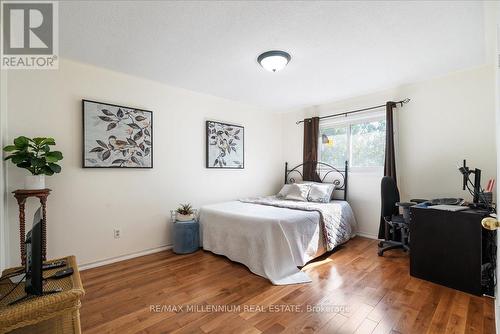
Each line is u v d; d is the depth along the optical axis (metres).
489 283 1.96
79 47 2.22
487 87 2.66
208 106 3.71
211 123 3.69
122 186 2.83
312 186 3.80
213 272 2.47
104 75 2.71
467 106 2.79
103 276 2.37
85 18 1.79
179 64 2.61
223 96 3.79
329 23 1.86
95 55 2.39
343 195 3.90
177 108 3.34
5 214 2.09
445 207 2.25
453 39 2.11
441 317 1.68
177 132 3.33
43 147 2.08
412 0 1.61
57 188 2.41
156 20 1.82
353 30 1.96
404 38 2.09
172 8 1.68
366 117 3.68
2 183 1.97
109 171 2.74
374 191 3.61
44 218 2.09
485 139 2.68
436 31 1.98
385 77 3.00
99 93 2.68
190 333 1.54
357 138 3.84
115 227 2.77
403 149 3.30
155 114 3.12
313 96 3.79
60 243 2.42
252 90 3.49
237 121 4.11
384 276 2.35
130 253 2.88
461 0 1.61
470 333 1.51
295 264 2.47
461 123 2.84
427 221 2.25
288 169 4.78
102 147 2.66
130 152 2.87
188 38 2.08
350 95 3.72
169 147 3.25
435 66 2.69
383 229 3.32
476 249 1.97
